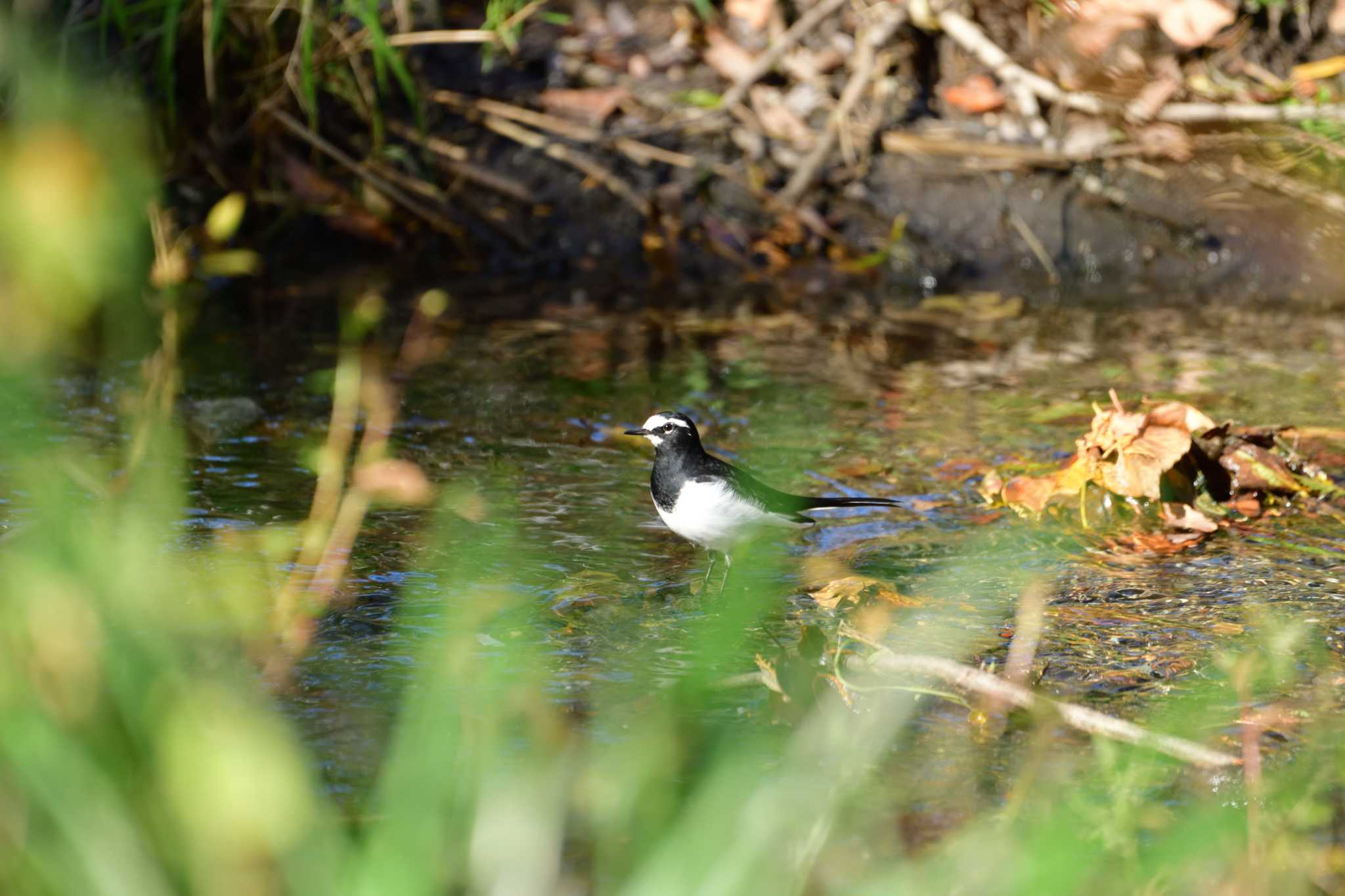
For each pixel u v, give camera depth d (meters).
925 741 7.04
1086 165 18.16
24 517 8.94
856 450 11.89
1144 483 10.41
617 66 19.19
